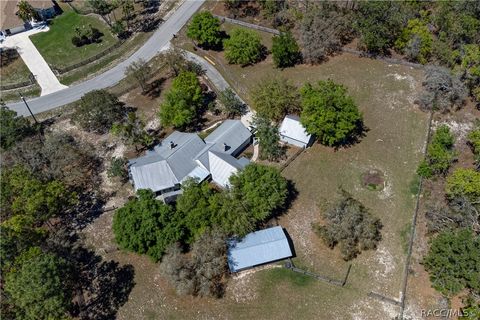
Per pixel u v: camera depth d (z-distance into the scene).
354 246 71.44
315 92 85.19
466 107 93.06
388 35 102.62
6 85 106.06
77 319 66.75
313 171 83.88
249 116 94.44
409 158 84.88
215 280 69.75
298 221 76.69
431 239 71.38
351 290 68.19
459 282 63.72
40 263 57.84
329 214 72.75
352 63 105.06
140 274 71.31
